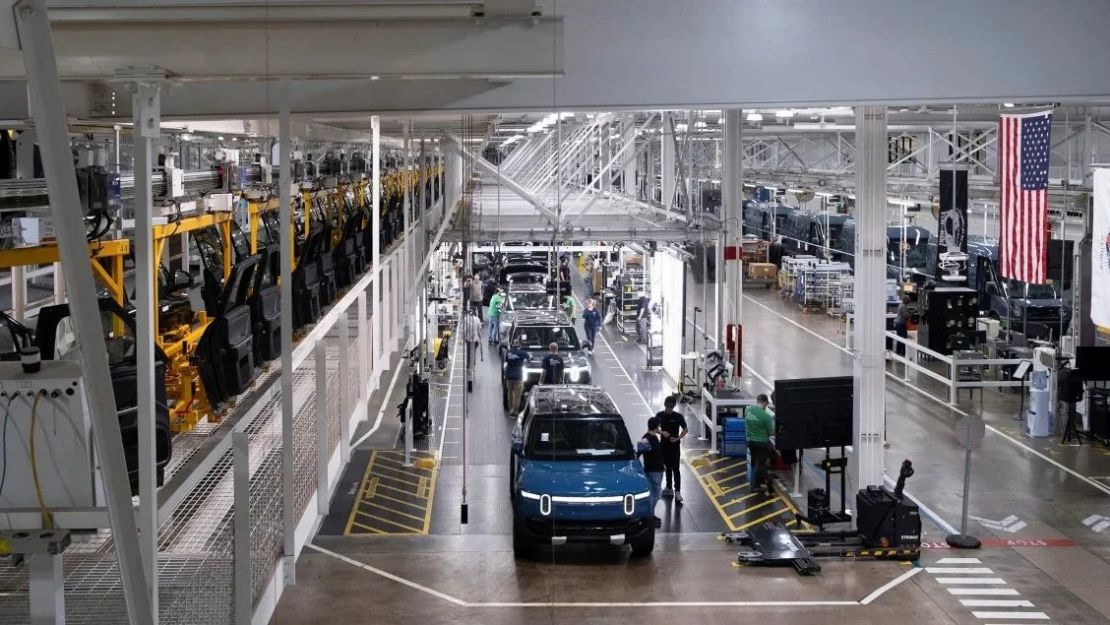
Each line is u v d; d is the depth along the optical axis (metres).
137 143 4.81
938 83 7.27
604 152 30.41
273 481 7.90
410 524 14.49
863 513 13.59
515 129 25.69
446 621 11.23
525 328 23.14
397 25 5.20
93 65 4.98
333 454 12.32
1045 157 16.16
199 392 7.64
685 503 15.67
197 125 9.59
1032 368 22.52
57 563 4.45
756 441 15.98
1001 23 7.21
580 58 7.18
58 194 2.44
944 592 12.23
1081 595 12.15
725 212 19.38
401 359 20.23
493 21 5.31
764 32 7.16
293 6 5.21
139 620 2.56
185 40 5.06
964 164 23.70
